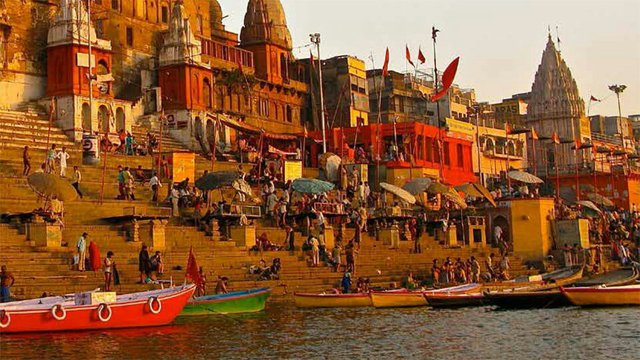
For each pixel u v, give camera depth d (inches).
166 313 1069.1
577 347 937.5
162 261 1347.2
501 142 3430.1
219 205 1589.6
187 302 1179.9
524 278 1642.5
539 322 1157.1
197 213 1584.6
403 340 988.6
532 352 908.0
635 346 938.1
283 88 2815.0
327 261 1599.4
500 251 2055.9
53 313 987.9
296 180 1765.5
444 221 2022.6
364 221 1857.8
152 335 997.8
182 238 1501.0
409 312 1279.5
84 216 1478.8
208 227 1565.0
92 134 1792.6
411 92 3294.8
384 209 1972.2
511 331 1068.5
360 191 2082.9
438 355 888.9
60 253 1282.0
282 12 2982.3
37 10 2074.3
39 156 1720.0
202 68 2314.2
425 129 2721.5
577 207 2623.0
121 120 2060.8
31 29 2053.4
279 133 2623.0
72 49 1962.4
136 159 1866.4
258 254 1524.4
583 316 1221.1
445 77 2498.8
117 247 1381.6
